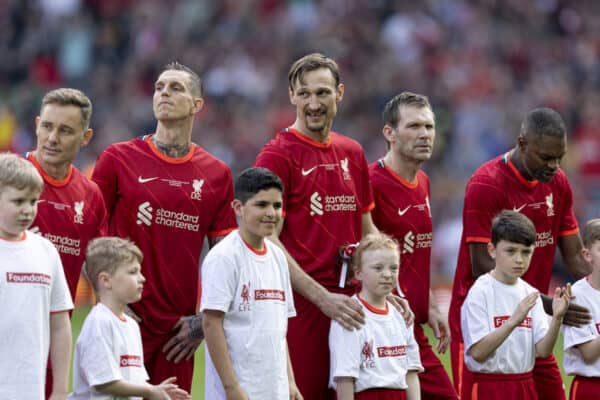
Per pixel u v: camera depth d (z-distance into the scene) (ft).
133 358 66.23
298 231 75.25
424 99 81.82
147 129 263.29
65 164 68.80
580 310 77.66
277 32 293.23
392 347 72.33
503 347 75.56
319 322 74.43
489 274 77.51
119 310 66.23
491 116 262.26
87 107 68.69
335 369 71.26
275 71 280.92
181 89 74.90
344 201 76.38
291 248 75.31
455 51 286.46
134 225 74.18
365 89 272.10
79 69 290.56
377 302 72.84
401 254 81.97
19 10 302.45
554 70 285.84
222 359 66.03
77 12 301.84
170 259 74.54
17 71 290.15
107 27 298.35
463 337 77.82
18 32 300.20
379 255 71.56
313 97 74.59
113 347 64.90
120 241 66.64
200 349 142.92
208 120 263.29
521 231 74.90
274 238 72.84
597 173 238.27
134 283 65.98
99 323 64.85
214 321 66.39
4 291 59.67
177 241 74.74
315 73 74.69
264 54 286.46
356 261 72.84
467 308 76.95
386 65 279.28
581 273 84.33
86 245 70.23
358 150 78.79
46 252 62.23
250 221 67.05
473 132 256.93
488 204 79.92
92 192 71.10
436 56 284.41
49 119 67.46
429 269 83.61
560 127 77.66
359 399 71.61
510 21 300.61
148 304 73.97
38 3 305.73
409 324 73.92
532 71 285.23
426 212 83.15
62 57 292.40
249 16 298.35
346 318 71.00
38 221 67.77
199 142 256.11
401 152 81.56
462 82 274.98
